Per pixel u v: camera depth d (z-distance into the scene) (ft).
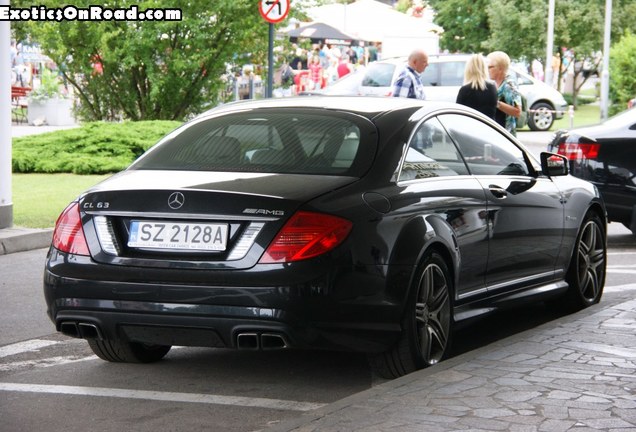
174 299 22.65
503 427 18.54
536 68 193.47
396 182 24.27
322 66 142.92
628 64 136.46
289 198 22.61
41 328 31.17
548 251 30.50
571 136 48.24
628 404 20.02
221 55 89.86
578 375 22.22
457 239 25.58
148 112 90.84
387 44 139.74
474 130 28.43
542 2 185.47
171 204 22.98
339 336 22.61
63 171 70.33
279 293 22.07
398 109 26.21
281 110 26.25
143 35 86.22
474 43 205.77
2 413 22.17
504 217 27.86
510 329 30.78
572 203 31.83
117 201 23.52
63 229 24.09
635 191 47.14
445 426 18.62
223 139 25.36
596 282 33.50
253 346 22.62
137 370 25.98
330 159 24.18
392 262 23.21
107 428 21.07
